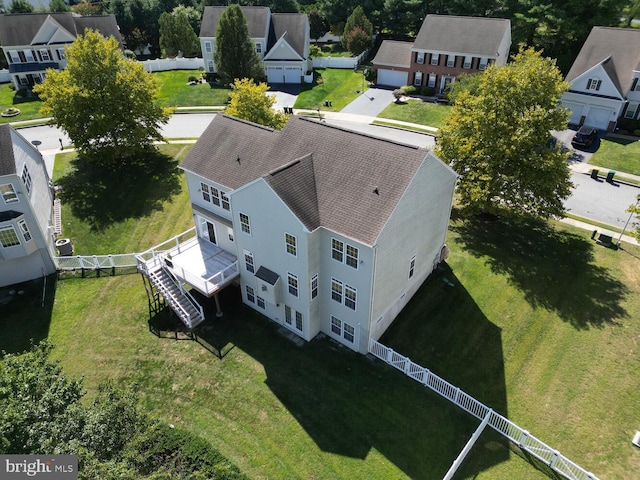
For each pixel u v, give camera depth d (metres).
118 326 28.47
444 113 57.78
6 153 29.30
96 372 25.52
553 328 27.52
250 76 64.56
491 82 33.66
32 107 59.81
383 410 23.06
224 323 28.52
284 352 26.41
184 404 23.62
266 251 26.09
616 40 53.31
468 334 27.27
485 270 31.97
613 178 42.44
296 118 27.89
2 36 63.75
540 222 37.19
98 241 35.84
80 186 42.19
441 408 23.17
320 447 21.56
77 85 41.06
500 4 72.88
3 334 28.14
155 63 73.31
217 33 62.16
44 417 16.28
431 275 31.56
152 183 42.78
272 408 23.28
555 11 62.19
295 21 70.69
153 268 29.78
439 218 28.62
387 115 58.03
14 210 29.81
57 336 27.92
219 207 29.72
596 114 52.94
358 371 25.14
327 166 25.28
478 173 33.81
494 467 20.67
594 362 25.39
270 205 23.89
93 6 88.62
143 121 45.50
